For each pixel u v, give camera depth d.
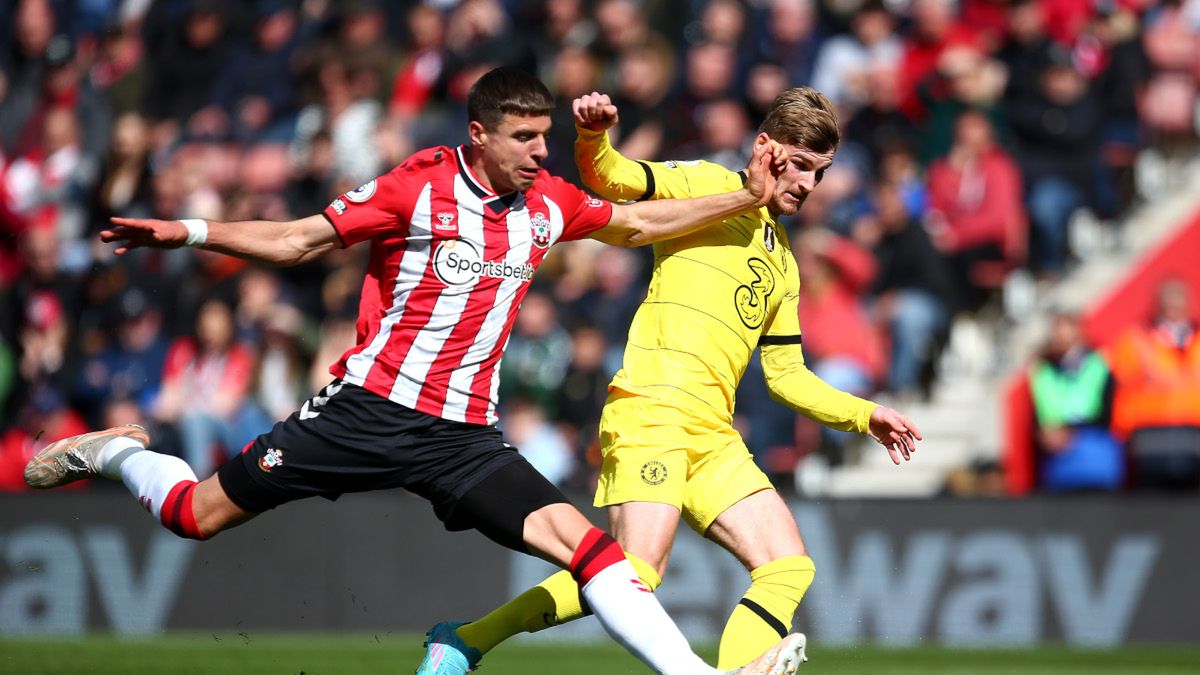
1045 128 41.22
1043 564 32.25
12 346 41.22
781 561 18.14
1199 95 43.41
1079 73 41.97
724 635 17.81
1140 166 42.28
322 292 39.72
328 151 42.09
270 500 17.00
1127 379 36.12
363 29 44.75
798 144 18.36
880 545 32.50
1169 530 32.00
